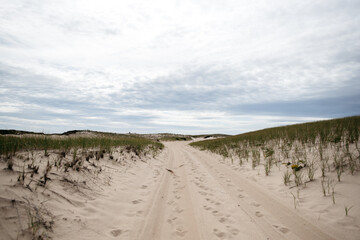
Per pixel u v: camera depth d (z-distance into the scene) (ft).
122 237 9.61
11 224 7.68
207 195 15.81
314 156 20.35
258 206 13.17
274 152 28.35
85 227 9.64
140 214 12.43
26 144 17.72
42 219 8.72
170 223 11.31
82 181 14.37
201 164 31.55
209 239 9.47
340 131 25.02
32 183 10.91
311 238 9.13
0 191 8.89
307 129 35.40
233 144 48.21
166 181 21.06
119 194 15.31
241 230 10.17
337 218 10.36
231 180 20.20
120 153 28.07
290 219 11.04
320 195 13.08
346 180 13.82
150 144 58.70
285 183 16.61
